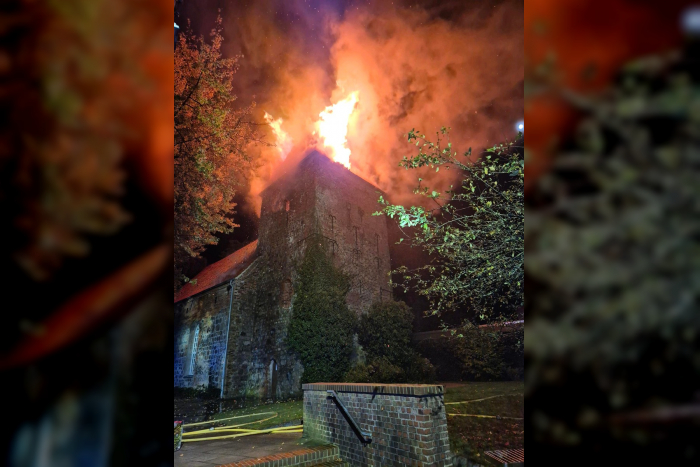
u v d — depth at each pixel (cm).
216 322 2194
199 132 1081
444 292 589
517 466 456
